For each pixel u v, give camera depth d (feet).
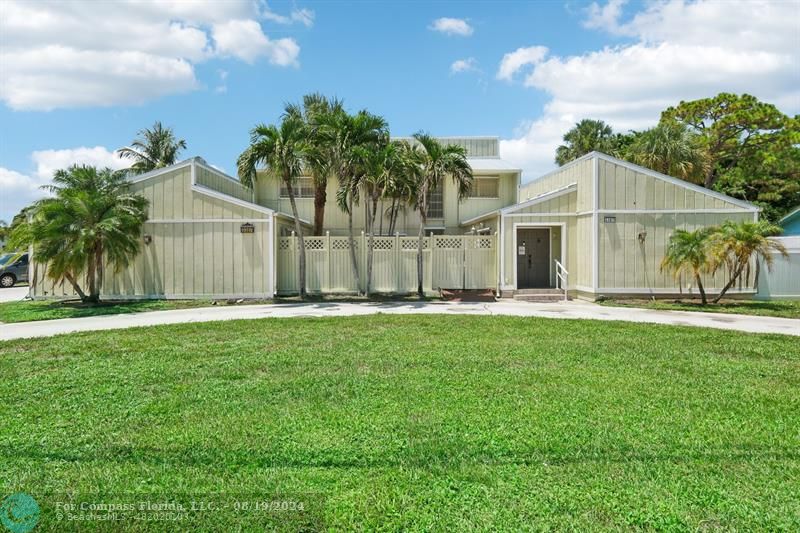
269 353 25.44
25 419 15.78
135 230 51.98
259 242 54.29
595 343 27.84
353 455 12.84
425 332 31.65
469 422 15.14
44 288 54.29
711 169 95.71
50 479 11.70
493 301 53.83
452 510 10.20
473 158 82.02
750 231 44.06
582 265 55.31
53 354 25.59
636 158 78.79
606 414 15.88
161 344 28.19
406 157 53.16
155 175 53.88
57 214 47.24
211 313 44.11
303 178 73.20
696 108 98.12
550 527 9.56
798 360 23.68
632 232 52.54
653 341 28.45
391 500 10.62
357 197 54.44
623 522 9.71
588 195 53.83
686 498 10.62
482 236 57.98
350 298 54.70
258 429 14.70
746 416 15.78
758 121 92.79
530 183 71.00
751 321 37.76
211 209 54.13
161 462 12.60
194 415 16.03
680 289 50.78
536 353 25.08
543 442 13.60
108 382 20.10
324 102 69.00
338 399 17.52
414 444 13.48
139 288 53.83
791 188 96.94
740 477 11.60
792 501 10.50
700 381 19.85
